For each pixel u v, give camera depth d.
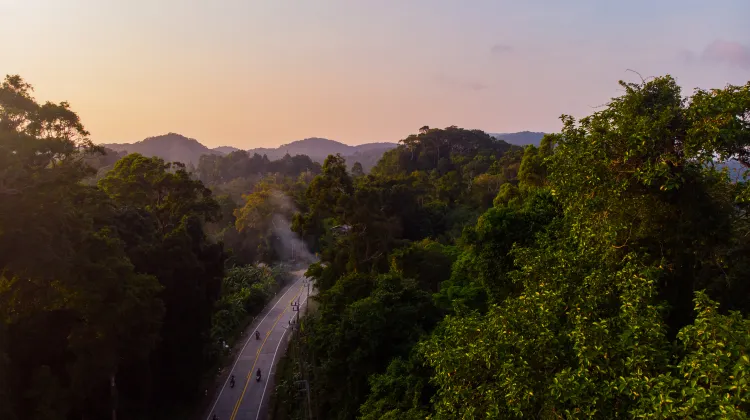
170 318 32.16
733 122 9.69
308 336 32.44
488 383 9.26
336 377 24.50
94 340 21.88
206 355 40.59
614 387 7.71
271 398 37.16
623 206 11.38
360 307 24.00
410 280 27.06
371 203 41.75
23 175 18.45
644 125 10.41
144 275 25.83
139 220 33.12
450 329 11.20
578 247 11.59
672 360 8.64
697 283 13.05
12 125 19.61
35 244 17.83
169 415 33.41
